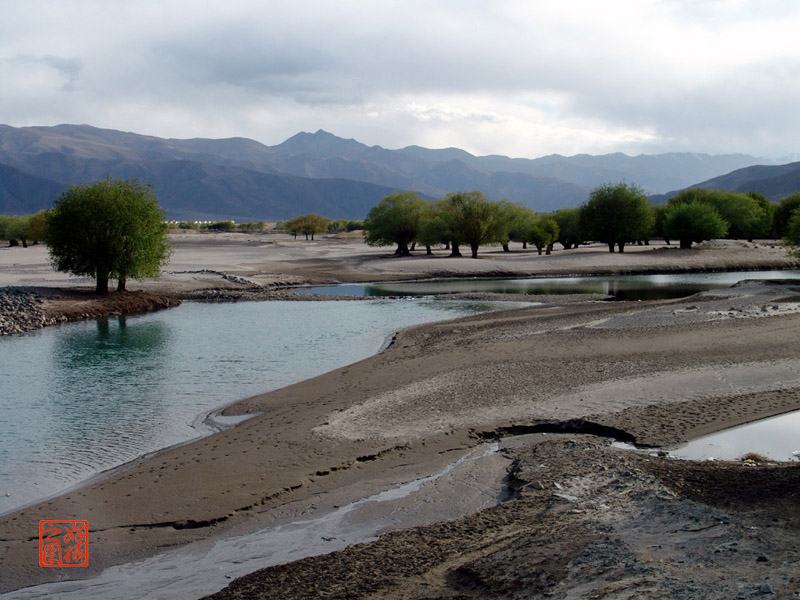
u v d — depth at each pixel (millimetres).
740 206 103625
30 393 20156
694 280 63656
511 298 48875
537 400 17047
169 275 61188
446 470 12531
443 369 21594
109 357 26344
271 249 115875
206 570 8938
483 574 7449
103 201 43625
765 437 13797
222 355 26641
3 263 73000
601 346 24531
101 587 8578
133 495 11555
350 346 28719
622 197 85438
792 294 40250
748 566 6691
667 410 15781
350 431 14922
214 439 14828
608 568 7109
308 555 9234
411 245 116750
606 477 10930
